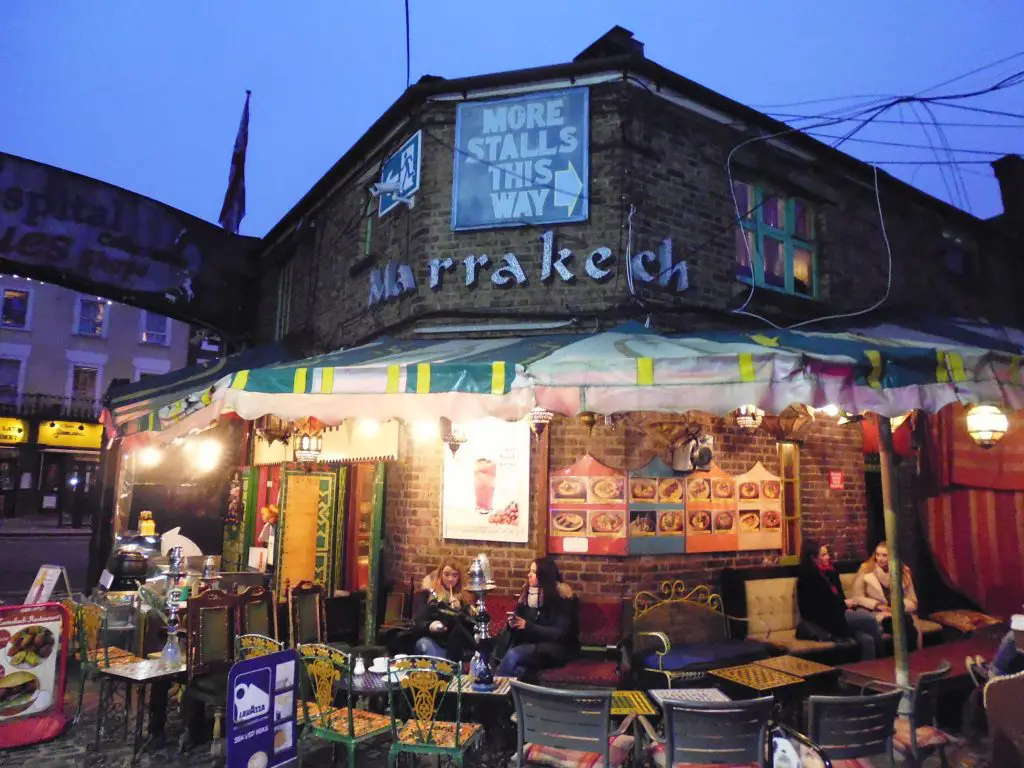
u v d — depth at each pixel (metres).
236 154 13.05
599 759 4.21
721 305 8.00
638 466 7.36
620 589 7.15
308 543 8.55
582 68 7.63
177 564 6.09
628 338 5.95
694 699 4.82
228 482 12.04
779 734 4.11
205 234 12.37
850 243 9.52
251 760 4.05
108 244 11.16
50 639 5.94
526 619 6.63
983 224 11.24
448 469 7.70
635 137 7.67
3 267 10.41
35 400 29.89
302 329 10.95
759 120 8.45
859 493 9.28
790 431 6.86
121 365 31.92
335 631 7.79
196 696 5.32
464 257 7.86
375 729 4.69
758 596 7.54
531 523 7.39
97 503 11.72
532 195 7.72
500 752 5.49
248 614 6.06
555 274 7.58
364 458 8.23
